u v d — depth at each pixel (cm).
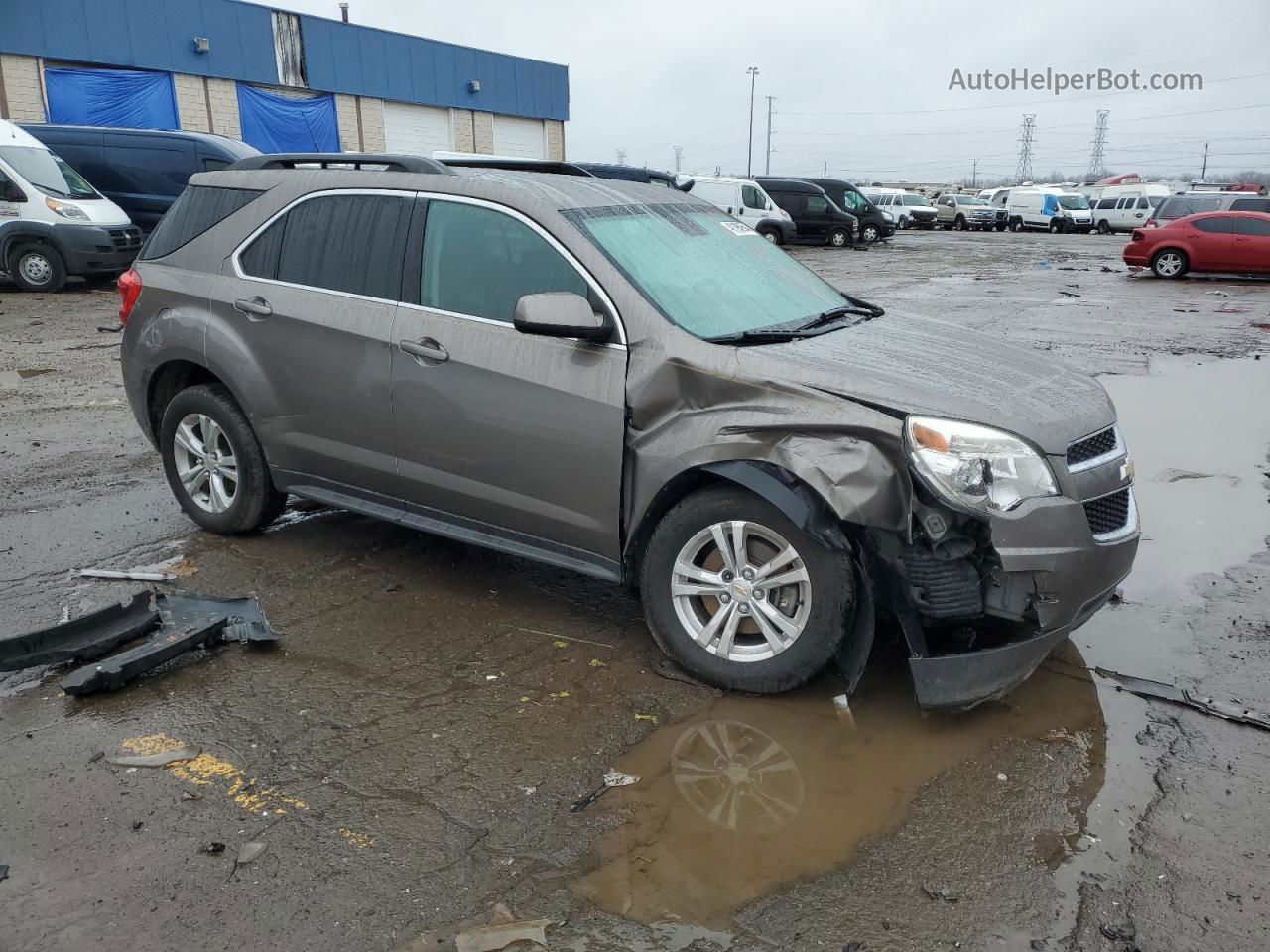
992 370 372
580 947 246
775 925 254
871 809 303
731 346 363
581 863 277
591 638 413
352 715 351
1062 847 287
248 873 271
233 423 484
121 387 895
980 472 321
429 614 433
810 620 344
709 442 350
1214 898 266
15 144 1566
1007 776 321
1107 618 443
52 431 735
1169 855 283
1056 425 337
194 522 533
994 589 334
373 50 2903
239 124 2628
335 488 461
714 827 293
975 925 255
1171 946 249
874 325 428
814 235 3147
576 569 397
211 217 492
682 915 257
